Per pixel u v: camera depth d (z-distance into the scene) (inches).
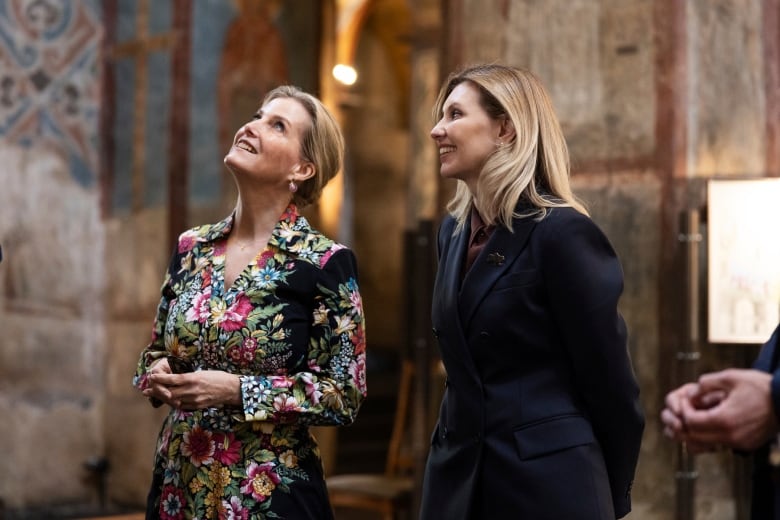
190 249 143.3
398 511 285.3
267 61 409.1
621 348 123.0
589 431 124.0
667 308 240.8
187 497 132.0
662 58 245.0
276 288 135.4
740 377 84.6
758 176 248.5
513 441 122.8
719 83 246.5
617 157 250.2
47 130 377.7
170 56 382.0
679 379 234.2
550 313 124.3
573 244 122.1
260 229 141.4
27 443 368.2
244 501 130.2
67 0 382.6
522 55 267.7
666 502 238.5
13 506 362.6
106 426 387.2
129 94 390.3
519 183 126.2
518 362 125.0
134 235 384.5
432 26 363.6
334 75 434.9
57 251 379.6
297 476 133.3
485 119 130.2
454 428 128.3
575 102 257.6
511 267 125.5
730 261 228.8
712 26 246.5
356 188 697.6
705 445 85.3
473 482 124.2
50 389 375.9
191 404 128.7
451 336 128.1
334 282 136.8
